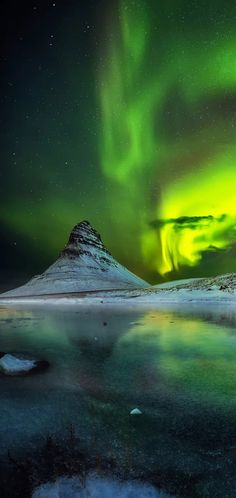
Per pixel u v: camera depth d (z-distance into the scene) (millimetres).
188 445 4758
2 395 7121
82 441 4945
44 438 5082
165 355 10906
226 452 4543
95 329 17406
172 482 3885
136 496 3627
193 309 29125
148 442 4871
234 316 22578
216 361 9984
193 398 6758
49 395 7094
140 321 20516
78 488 3764
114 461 4336
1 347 12914
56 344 13367
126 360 10289
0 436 5180
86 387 7625
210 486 3809
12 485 3842
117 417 5848
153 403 6512
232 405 6316
